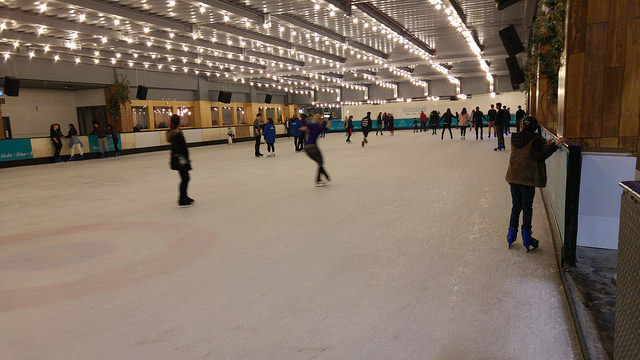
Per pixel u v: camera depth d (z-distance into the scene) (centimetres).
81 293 382
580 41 486
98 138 2000
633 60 475
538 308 318
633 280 159
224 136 2861
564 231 376
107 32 1628
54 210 766
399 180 919
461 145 1784
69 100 2631
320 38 1800
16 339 303
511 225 452
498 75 4066
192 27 1587
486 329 292
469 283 368
